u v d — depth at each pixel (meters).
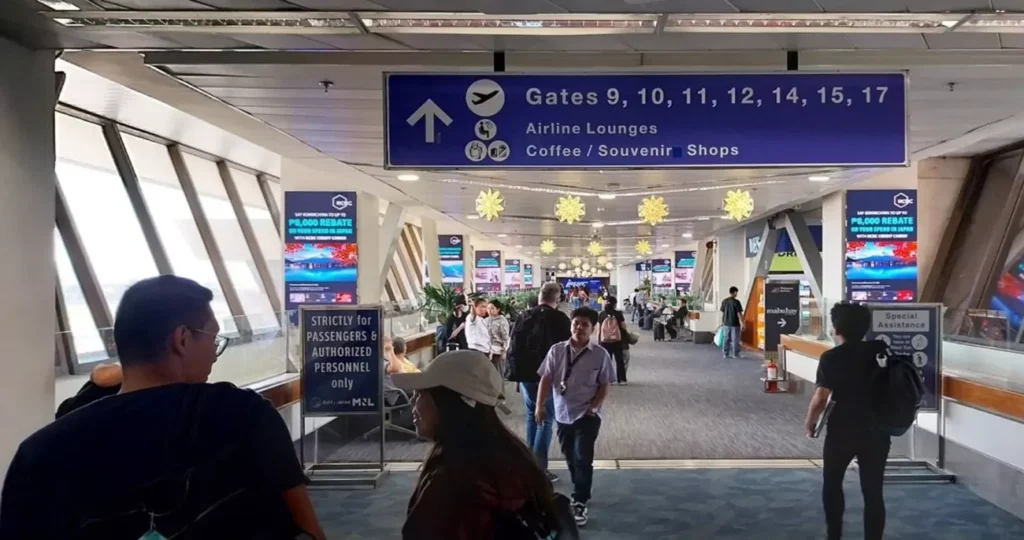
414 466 7.13
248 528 1.55
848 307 4.36
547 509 1.89
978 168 12.23
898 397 4.17
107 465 1.46
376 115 6.50
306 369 6.83
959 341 7.17
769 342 14.23
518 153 4.47
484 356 2.07
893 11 3.64
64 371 4.78
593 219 18.20
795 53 4.51
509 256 47.94
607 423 9.27
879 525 4.22
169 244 9.94
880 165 4.42
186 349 1.63
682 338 24.56
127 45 4.25
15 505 1.44
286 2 3.49
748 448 7.80
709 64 4.58
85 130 8.71
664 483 6.41
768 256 18.92
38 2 3.41
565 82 4.48
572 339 5.46
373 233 12.49
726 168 4.46
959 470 6.39
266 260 12.94
